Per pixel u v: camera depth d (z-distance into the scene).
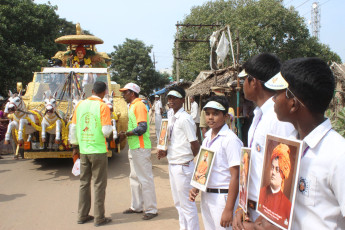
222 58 9.27
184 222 3.64
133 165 4.39
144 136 4.25
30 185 6.05
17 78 15.13
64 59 9.98
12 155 9.71
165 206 4.82
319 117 1.34
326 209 1.24
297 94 1.32
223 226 2.33
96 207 4.07
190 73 24.48
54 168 7.47
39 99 7.48
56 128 6.32
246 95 2.09
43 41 16.84
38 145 6.76
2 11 14.98
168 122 3.61
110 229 3.95
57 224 4.15
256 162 1.88
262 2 20.08
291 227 1.35
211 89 8.91
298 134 1.50
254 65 1.97
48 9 16.95
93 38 9.24
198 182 2.63
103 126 4.00
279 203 1.38
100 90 4.26
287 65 1.38
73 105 7.23
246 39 18.38
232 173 2.39
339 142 1.24
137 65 32.94
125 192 5.58
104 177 4.11
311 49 20.06
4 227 4.06
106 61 11.02
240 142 2.52
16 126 6.35
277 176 1.41
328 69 1.33
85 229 3.98
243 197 1.95
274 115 1.79
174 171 3.48
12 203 5.01
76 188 5.81
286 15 19.23
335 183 1.20
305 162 1.30
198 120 10.37
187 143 3.45
